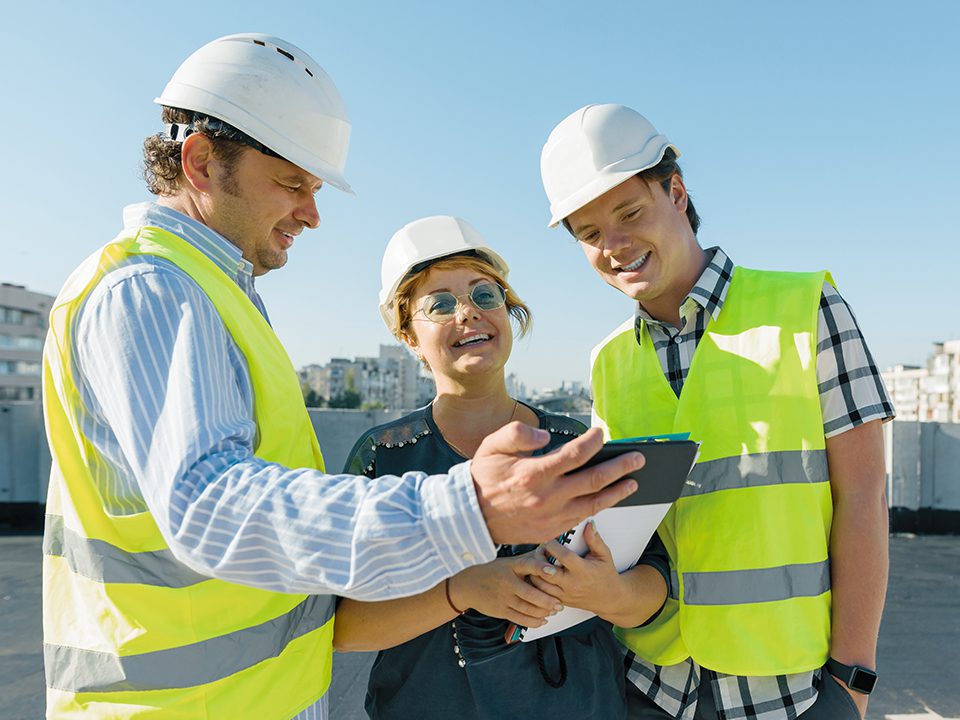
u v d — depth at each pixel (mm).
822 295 1735
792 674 1643
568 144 1824
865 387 1643
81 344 1085
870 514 1632
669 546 1838
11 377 87312
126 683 1177
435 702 1722
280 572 907
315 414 8727
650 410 1932
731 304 1812
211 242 1300
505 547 1797
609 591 1474
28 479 9344
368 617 1569
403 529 867
